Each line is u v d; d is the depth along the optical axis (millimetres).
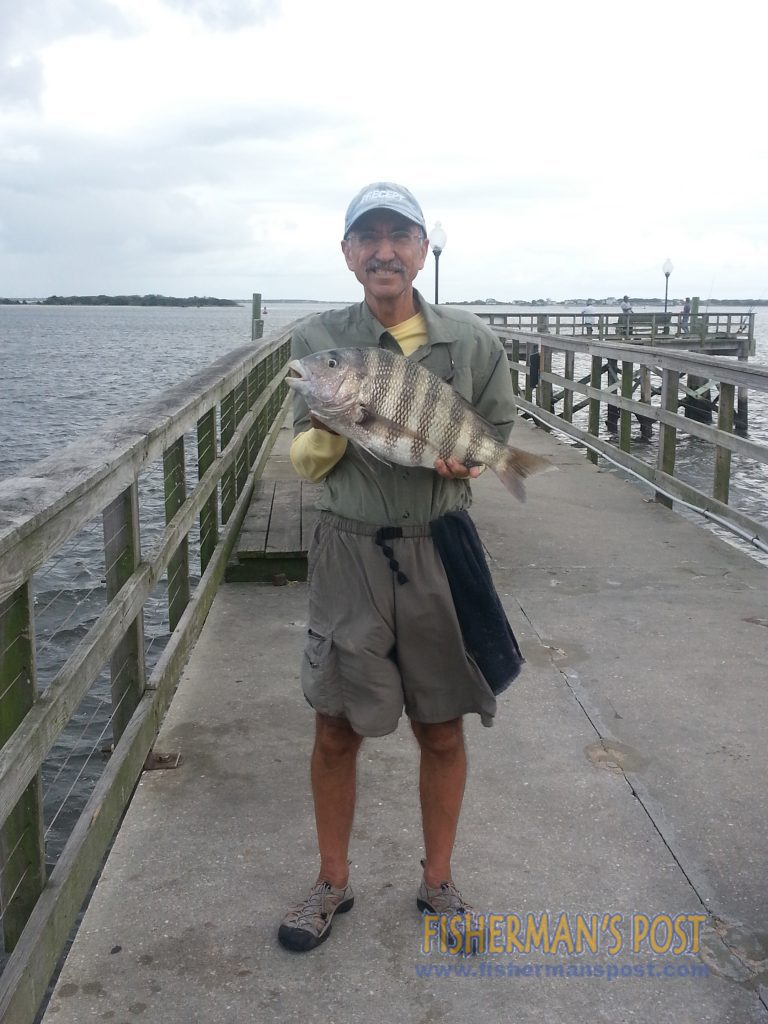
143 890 2707
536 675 4184
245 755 3484
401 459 2252
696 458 21547
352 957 2445
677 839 2957
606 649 4488
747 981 2369
